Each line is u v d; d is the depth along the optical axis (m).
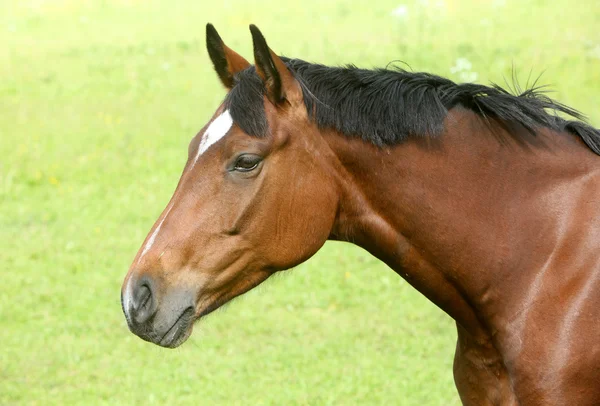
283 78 5.04
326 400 9.17
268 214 5.06
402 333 10.89
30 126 20.08
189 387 9.65
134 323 4.95
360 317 11.44
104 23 28.86
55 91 22.47
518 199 5.21
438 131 5.17
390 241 5.34
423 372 9.77
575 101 18.38
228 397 9.40
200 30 27.08
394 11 24.52
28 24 28.98
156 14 29.45
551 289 5.04
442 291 5.39
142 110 20.86
